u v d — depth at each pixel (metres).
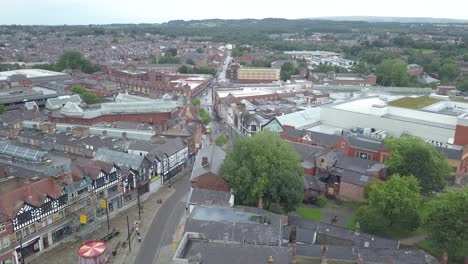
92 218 77.94
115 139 113.69
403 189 70.94
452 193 65.88
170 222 80.62
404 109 121.38
